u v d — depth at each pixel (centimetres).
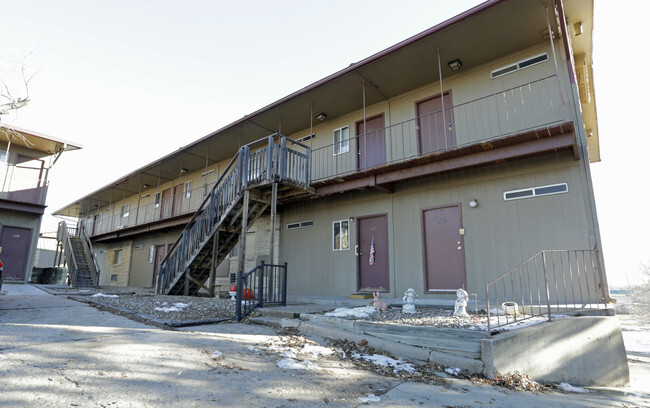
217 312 732
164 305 791
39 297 905
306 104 1142
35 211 1559
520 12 753
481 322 554
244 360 412
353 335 540
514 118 861
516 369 449
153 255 1919
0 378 294
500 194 852
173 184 1925
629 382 542
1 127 1366
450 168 846
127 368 349
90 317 623
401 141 1059
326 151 1244
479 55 904
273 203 880
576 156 745
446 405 328
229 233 1077
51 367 332
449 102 990
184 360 389
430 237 945
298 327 609
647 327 1623
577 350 516
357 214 1101
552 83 823
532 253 785
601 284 678
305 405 301
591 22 793
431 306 737
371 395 339
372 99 1116
